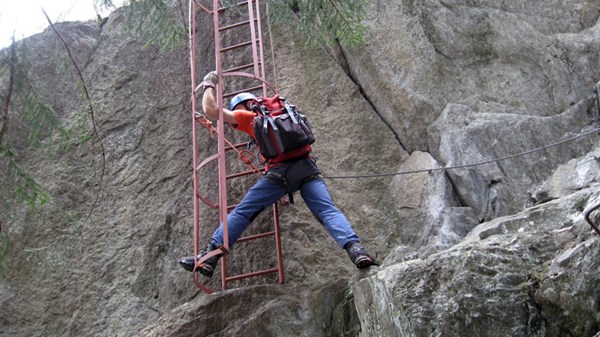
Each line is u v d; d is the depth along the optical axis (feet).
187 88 24.40
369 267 16.75
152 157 23.27
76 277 21.31
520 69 23.35
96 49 26.12
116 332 20.21
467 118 21.94
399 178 21.50
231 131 22.65
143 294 20.79
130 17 19.22
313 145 22.22
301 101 23.17
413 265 14.37
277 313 17.21
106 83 25.05
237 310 17.72
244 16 25.43
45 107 16.99
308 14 20.40
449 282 13.79
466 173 20.58
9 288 21.15
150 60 25.45
